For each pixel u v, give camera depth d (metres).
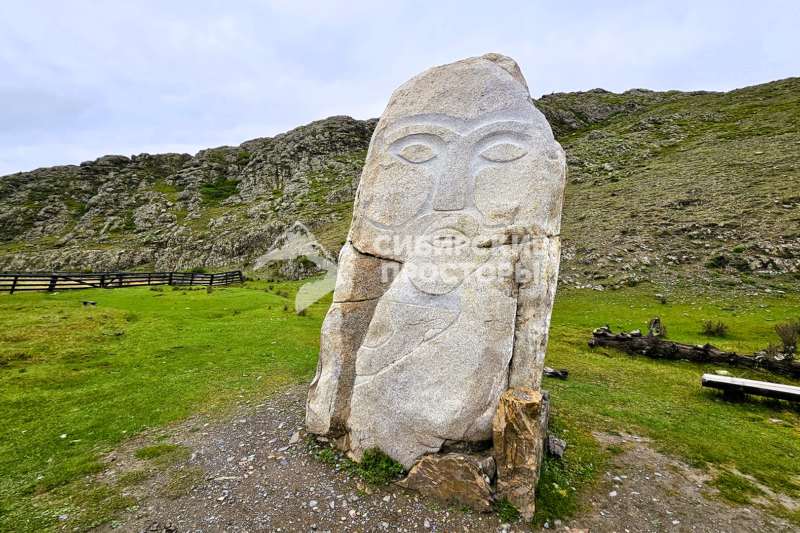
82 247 59.62
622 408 6.38
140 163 99.31
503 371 4.00
